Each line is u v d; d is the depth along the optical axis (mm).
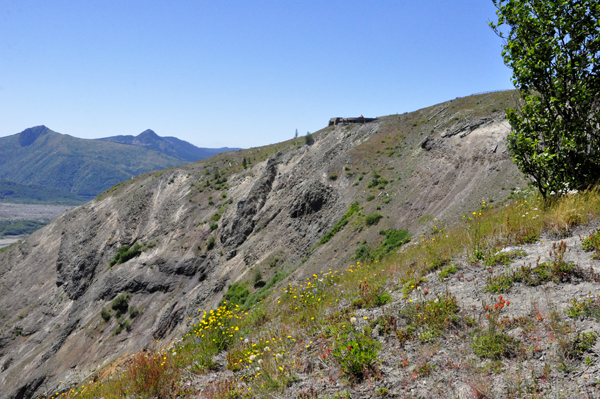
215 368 7047
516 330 4797
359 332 6113
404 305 6559
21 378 56062
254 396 5230
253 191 69188
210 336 8430
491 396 3816
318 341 6449
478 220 11531
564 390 3617
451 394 4066
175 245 70312
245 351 7164
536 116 10047
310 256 41531
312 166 66312
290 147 83250
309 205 53844
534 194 12062
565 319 4652
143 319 57344
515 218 9211
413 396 4227
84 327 60906
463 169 38781
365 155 58031
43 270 89500
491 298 5789
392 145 59250
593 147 9117
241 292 44500
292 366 5730
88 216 99188
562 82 9383
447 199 35469
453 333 5227
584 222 7496
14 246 108312
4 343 70562
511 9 9977
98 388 7891
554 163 9750
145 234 80750
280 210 60812
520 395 3688
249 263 52656
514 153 10523
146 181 103938
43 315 75188
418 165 46469
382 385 4590
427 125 61156
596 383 3549
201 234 70000
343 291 9203
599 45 8891
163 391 6164
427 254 9398
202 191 86000
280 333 7730
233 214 68938
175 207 83562
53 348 59531
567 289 5344
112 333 56750
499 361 4340
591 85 9125
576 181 9461
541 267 6039
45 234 103125
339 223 44000
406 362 4898
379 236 36406
